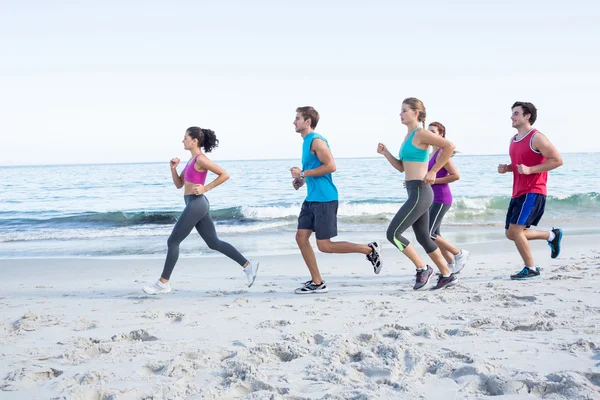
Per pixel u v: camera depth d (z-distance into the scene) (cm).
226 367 293
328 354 310
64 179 4756
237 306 480
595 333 343
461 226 1314
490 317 390
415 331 354
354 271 702
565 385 247
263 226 1398
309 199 536
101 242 1159
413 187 514
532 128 559
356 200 2095
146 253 962
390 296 507
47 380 284
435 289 537
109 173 6419
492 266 700
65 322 425
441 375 271
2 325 418
